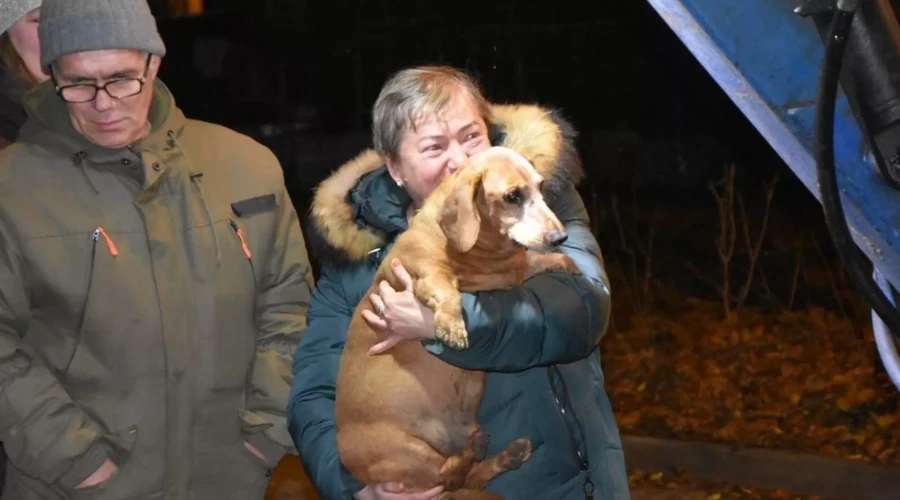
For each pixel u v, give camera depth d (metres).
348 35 18.70
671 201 14.28
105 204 3.16
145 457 3.16
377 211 2.98
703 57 2.22
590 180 15.55
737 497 6.19
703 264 11.08
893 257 2.15
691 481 6.45
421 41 17.98
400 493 2.80
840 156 2.12
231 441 3.34
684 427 7.07
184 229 3.25
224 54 19.03
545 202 2.81
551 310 2.62
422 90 2.81
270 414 3.39
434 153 2.82
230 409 3.32
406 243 2.74
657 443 6.66
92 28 3.04
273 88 19.14
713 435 6.89
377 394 2.81
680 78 15.41
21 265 3.07
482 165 2.65
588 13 16.25
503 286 2.70
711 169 14.97
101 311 3.10
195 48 19.00
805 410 7.06
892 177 2.03
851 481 6.08
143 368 3.15
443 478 2.76
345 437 2.87
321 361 3.11
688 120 15.34
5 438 3.08
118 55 3.06
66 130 3.17
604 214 12.23
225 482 3.35
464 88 2.87
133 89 3.12
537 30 16.61
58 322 3.12
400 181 2.94
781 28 2.08
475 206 2.60
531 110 2.96
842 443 6.55
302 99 19.09
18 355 3.09
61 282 3.07
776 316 9.05
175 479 3.22
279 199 3.48
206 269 3.24
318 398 3.09
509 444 2.79
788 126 2.11
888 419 6.69
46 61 3.08
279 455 3.43
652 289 10.39
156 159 3.21
